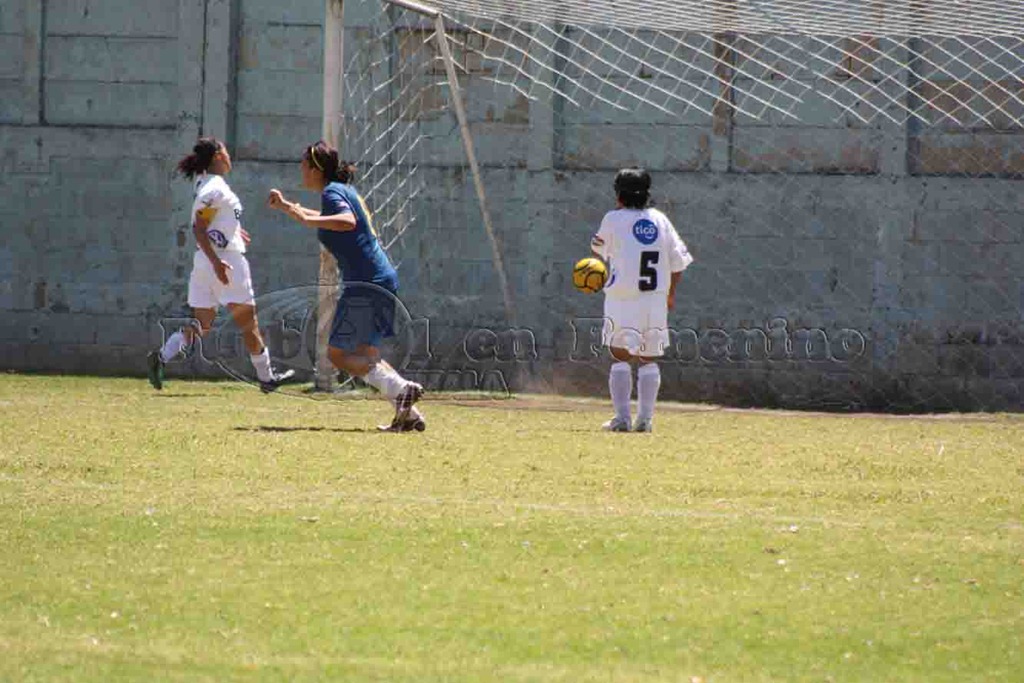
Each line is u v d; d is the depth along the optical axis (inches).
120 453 1236.5
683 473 1198.9
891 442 1466.5
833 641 730.2
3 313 2222.0
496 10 1941.4
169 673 661.3
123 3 2193.7
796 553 901.2
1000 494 1121.4
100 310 2204.7
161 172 2193.7
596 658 697.6
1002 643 731.4
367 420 1557.6
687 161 2106.3
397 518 979.9
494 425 1546.5
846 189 2068.2
